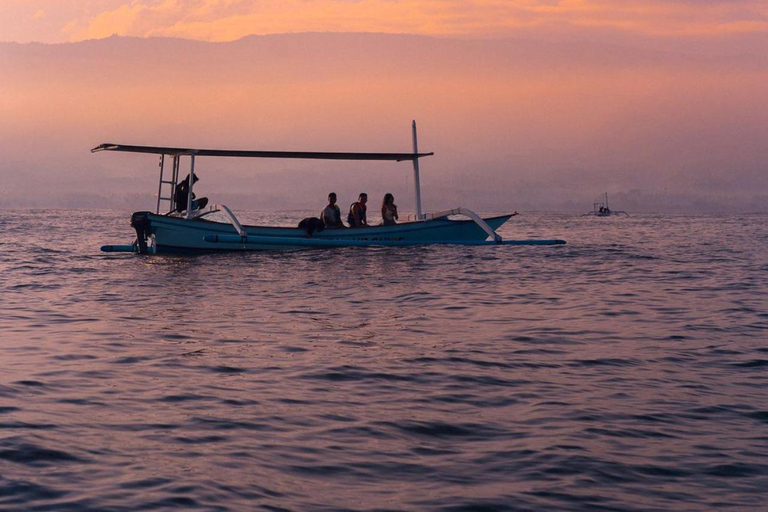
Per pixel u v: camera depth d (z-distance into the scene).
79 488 6.80
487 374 11.55
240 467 7.42
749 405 9.86
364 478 7.20
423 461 7.68
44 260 31.98
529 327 16.05
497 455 7.87
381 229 34.03
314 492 6.84
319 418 9.13
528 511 6.49
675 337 14.91
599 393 10.45
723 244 48.25
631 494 6.88
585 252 36.47
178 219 31.56
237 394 10.19
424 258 30.89
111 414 9.16
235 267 28.17
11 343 13.79
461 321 16.83
